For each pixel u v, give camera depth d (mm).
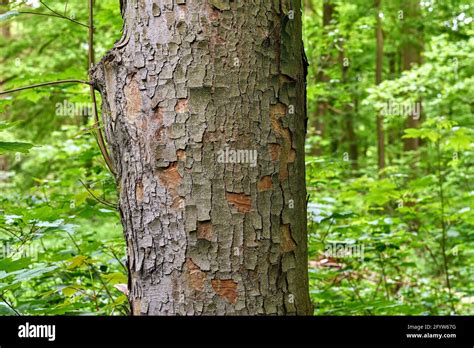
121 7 1935
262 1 1781
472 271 4980
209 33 1735
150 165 1763
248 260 1729
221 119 1728
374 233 4082
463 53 8117
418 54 11578
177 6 1753
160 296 1757
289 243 1807
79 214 3262
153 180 1760
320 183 4340
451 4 9531
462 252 4828
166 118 1744
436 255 5730
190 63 1735
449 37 9695
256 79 1757
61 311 2328
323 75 9570
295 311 1804
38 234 2619
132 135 1791
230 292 1724
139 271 1797
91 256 3092
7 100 3070
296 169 1849
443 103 8672
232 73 1737
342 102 9578
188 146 1726
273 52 1793
